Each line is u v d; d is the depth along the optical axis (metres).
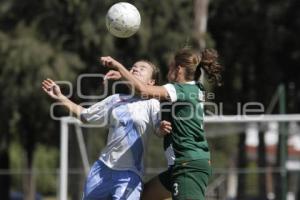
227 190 54.62
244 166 58.03
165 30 66.00
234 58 78.75
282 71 80.75
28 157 75.94
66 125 45.97
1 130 67.56
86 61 65.19
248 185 55.16
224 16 77.19
